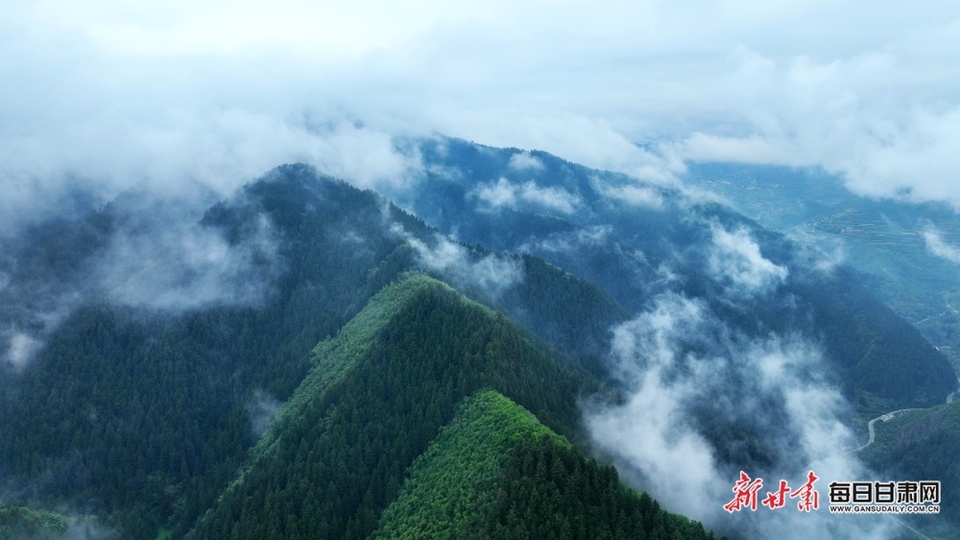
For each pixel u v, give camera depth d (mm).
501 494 127438
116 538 188625
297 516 155250
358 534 148500
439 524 135750
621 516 119875
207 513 178750
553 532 115875
